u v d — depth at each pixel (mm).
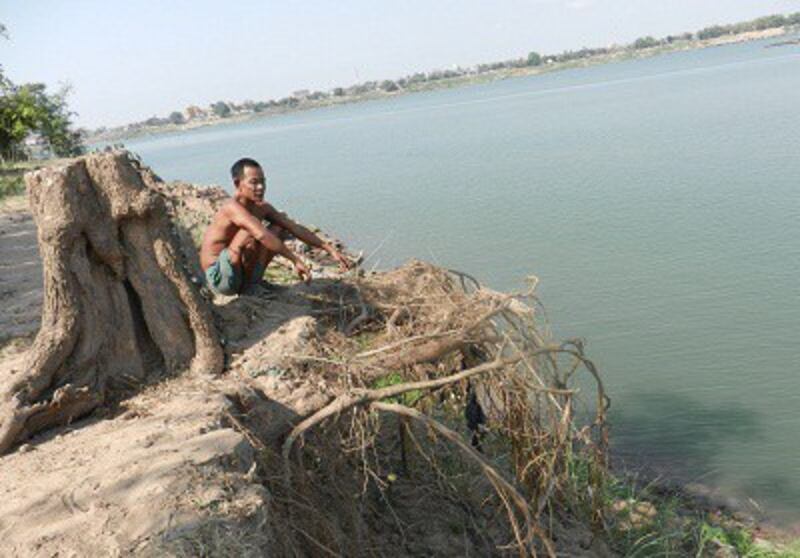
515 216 28156
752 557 8461
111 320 5867
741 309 16047
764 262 19156
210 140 178750
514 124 79500
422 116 128750
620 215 26516
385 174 47156
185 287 5980
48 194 5547
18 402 5289
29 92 54406
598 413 7520
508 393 6891
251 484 4535
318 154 72625
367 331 6746
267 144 108688
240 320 6367
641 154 42188
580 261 20953
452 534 7184
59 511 4297
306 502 5500
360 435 6309
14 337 10789
